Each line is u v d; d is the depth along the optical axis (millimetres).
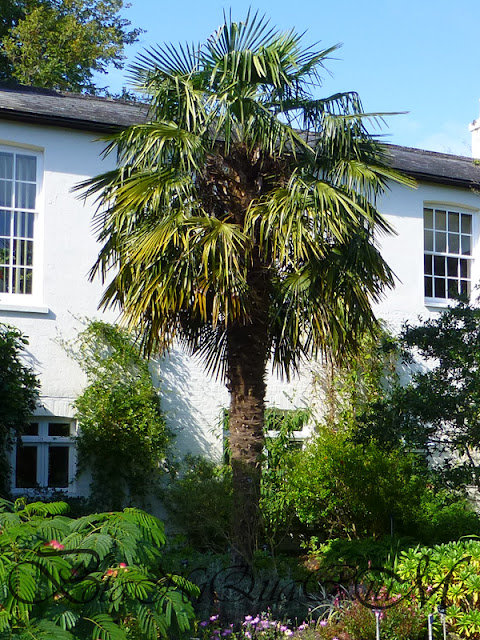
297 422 14023
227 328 9562
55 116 12891
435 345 10539
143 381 13016
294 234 8695
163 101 9648
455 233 16500
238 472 9266
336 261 8938
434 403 10086
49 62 24547
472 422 10156
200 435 13414
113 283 9469
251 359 9375
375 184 9484
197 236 8594
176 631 7488
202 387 13578
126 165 9656
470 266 16562
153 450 12750
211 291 8922
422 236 15852
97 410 12547
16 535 5809
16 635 5395
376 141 10023
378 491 11969
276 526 12250
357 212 9312
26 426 11500
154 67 9562
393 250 15531
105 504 12375
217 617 8242
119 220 9102
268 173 9594
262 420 9445
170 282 8688
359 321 9422
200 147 9086
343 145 9758
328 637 7621
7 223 12875
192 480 11656
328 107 9758
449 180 15891
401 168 15438
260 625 7934
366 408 13781
